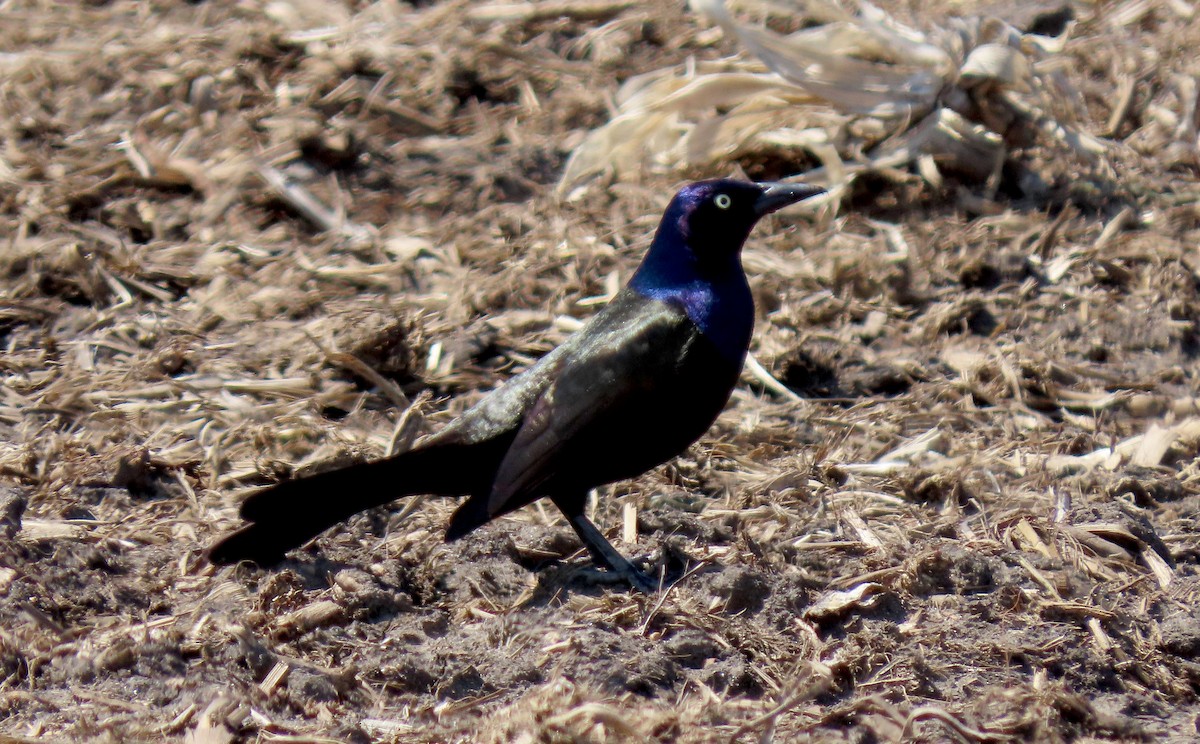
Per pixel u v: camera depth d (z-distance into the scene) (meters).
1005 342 11.84
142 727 6.97
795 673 7.69
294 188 13.16
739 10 15.54
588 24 15.83
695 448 10.32
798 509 9.57
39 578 8.14
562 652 7.76
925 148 13.54
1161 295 12.27
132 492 9.57
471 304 11.97
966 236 12.91
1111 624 8.29
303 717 7.21
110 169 13.34
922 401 11.06
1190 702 7.80
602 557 8.69
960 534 9.29
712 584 8.39
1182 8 16.38
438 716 7.25
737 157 13.81
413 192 13.40
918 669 7.73
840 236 12.95
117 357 11.26
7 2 16.12
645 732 6.96
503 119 14.41
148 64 14.75
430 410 10.70
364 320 11.40
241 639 7.63
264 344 11.41
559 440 8.38
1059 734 7.31
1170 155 14.19
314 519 8.28
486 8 15.87
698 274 8.65
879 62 14.16
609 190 13.51
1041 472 10.08
